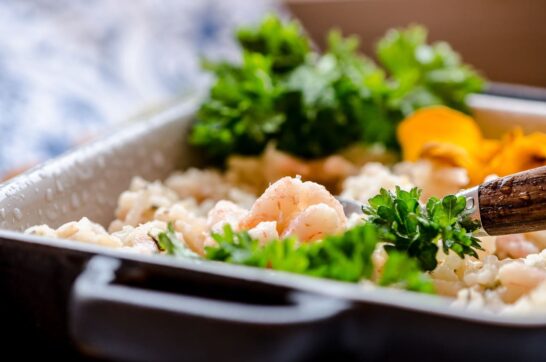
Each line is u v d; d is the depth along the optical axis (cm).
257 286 33
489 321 33
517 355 33
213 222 43
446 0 90
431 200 40
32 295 37
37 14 74
